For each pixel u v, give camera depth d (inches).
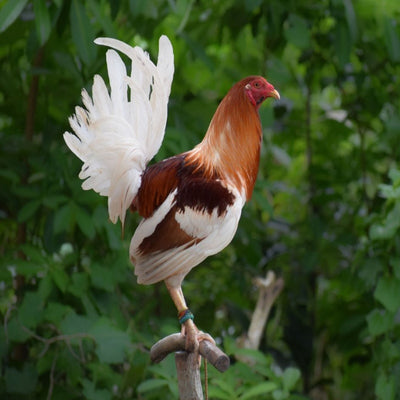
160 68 160.9
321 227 206.2
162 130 161.8
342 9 195.6
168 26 196.5
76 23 180.9
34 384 186.5
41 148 194.2
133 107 160.2
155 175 161.0
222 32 201.5
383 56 204.4
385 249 189.6
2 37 192.9
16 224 200.4
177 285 161.8
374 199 207.6
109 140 159.2
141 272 161.3
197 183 160.1
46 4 183.8
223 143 161.9
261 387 181.8
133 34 193.6
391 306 186.9
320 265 207.9
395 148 206.8
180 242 159.8
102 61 187.5
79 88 192.5
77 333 185.5
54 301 190.7
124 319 192.4
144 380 189.5
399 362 187.9
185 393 161.9
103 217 188.7
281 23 198.4
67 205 187.6
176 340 161.6
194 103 196.5
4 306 200.4
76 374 186.5
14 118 202.7
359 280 197.6
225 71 202.5
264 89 162.7
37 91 198.2
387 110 205.6
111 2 184.9
